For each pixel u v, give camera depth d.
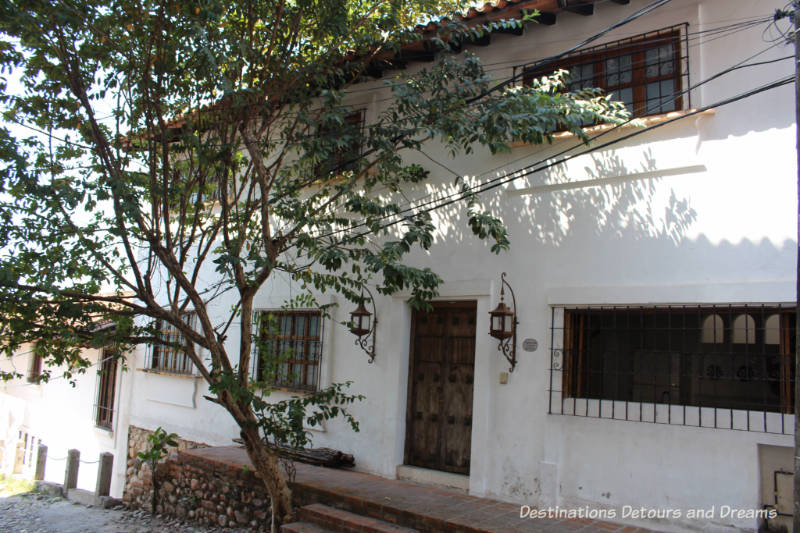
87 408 13.91
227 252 6.89
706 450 5.92
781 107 6.05
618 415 6.45
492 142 6.73
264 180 7.05
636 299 6.50
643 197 6.67
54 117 6.85
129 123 6.99
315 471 8.16
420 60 8.68
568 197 7.17
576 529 6.01
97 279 6.68
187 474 9.13
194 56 6.19
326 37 7.50
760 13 6.32
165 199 6.62
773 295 5.77
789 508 5.54
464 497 7.11
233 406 6.74
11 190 6.30
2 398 16.16
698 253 6.27
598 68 7.48
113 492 12.05
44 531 8.86
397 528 6.31
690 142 6.45
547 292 7.10
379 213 7.20
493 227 6.54
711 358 6.21
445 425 7.95
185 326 6.71
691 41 6.74
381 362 8.44
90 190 6.62
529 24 7.83
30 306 6.24
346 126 7.77
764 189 6.02
